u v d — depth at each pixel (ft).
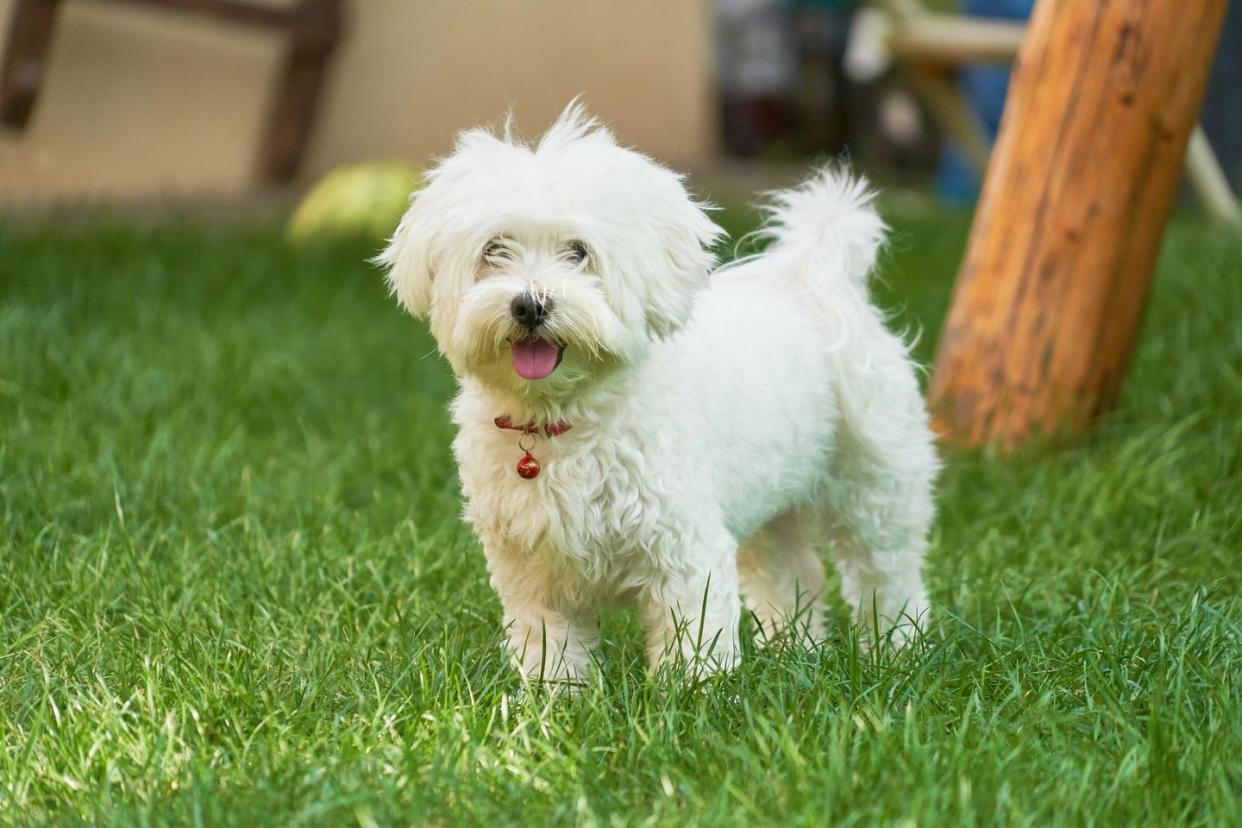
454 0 52.90
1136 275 23.07
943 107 42.09
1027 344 23.17
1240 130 48.37
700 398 14.87
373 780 12.60
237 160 50.65
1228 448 21.52
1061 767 12.46
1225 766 12.36
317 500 20.31
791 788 12.01
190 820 12.00
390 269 15.64
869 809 11.71
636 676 15.42
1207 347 26.17
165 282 33.60
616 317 14.08
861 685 14.14
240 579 17.49
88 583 17.25
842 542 17.62
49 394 24.66
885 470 17.12
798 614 16.20
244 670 14.93
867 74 59.88
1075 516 19.95
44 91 47.24
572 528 14.47
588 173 14.35
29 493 20.07
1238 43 47.60
